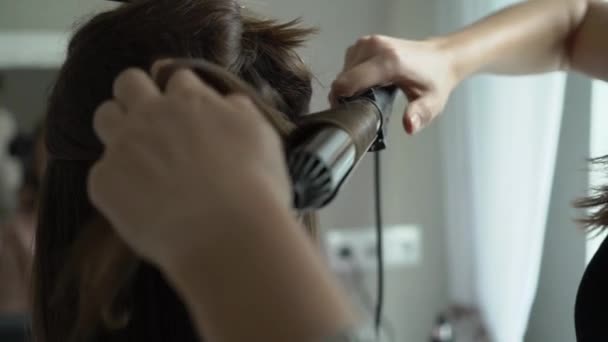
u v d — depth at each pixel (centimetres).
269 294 31
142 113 36
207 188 32
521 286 135
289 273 31
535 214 127
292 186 36
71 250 50
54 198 60
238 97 37
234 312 31
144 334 52
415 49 73
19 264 163
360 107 51
